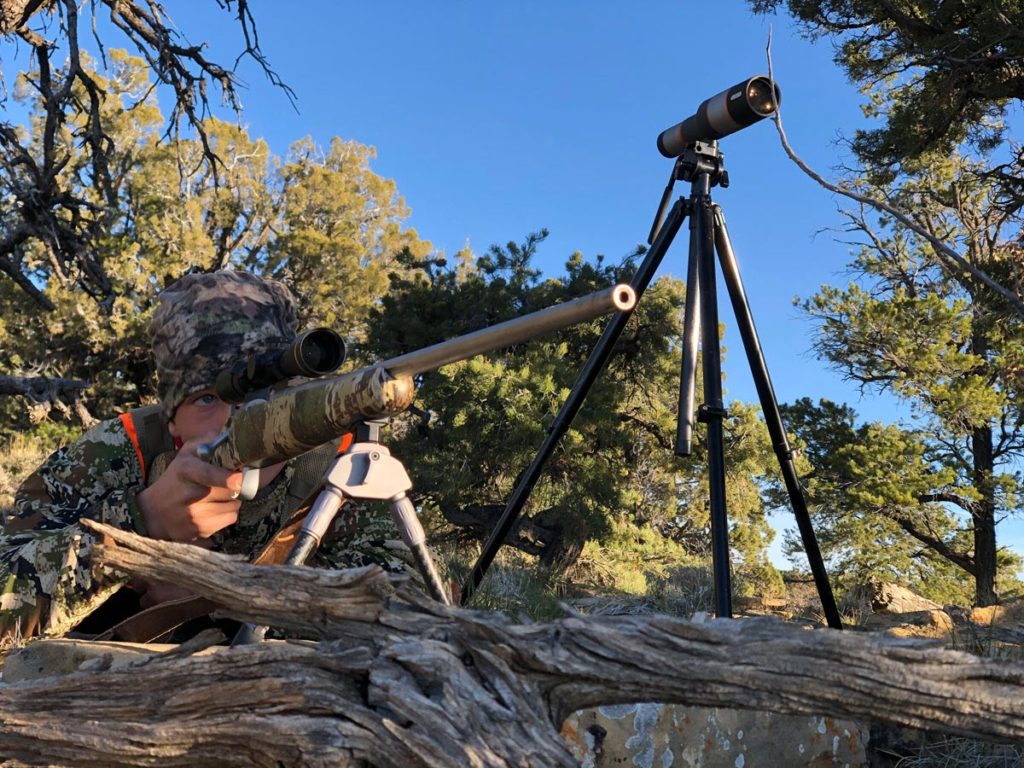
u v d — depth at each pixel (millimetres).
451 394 10680
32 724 1045
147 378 20547
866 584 4945
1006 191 13977
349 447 1294
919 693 909
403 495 1315
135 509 1586
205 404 1713
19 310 19203
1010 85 11703
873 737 1852
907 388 17250
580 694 989
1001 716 898
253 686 1008
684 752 1537
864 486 17109
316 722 986
